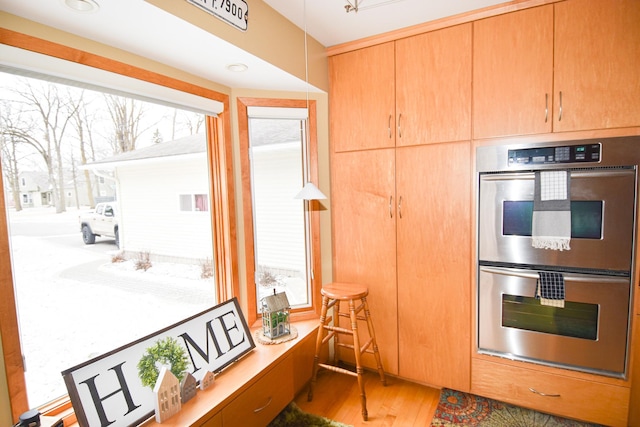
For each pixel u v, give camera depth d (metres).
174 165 2.72
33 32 1.19
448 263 2.04
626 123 1.59
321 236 2.38
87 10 1.13
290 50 1.90
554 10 1.69
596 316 1.68
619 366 1.66
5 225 1.15
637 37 1.55
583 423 1.82
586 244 1.67
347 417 1.93
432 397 2.10
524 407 1.96
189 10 1.26
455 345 2.06
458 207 1.99
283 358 1.87
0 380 1.13
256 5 1.63
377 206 2.24
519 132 1.80
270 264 2.37
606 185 1.62
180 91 1.77
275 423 1.89
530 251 1.80
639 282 1.61
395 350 2.25
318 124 2.33
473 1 1.76
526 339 1.85
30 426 1.10
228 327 1.82
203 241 2.64
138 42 1.42
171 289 2.29
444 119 1.99
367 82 2.21
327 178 2.39
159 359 1.43
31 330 1.38
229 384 1.57
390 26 2.03
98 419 1.19
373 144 2.22
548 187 1.72
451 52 1.94
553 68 1.71
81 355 1.60
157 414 1.30
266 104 2.18
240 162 2.14
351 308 1.99
